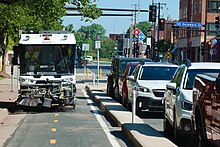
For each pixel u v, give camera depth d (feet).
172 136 52.80
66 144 46.78
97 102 91.91
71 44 75.05
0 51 164.35
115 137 51.29
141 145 41.39
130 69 83.87
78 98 102.78
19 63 74.49
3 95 100.32
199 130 37.50
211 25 265.34
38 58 74.54
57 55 74.79
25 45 74.49
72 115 71.31
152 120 67.36
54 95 73.92
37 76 73.82
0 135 52.34
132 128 51.34
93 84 139.03
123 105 80.94
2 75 174.60
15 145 46.11
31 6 78.07
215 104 32.63
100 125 60.64
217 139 32.30
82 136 51.72
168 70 73.36
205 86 35.94
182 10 316.40
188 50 291.99
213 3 265.34
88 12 80.64
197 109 38.17
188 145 47.67
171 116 50.31
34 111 76.18
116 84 93.35
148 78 71.82
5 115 69.10
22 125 60.23
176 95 48.03
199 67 50.19
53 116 69.87
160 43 272.51
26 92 73.87
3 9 89.56
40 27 143.74
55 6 78.43
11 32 147.64
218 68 50.52
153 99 68.03
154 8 147.95
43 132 54.49
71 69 75.00
